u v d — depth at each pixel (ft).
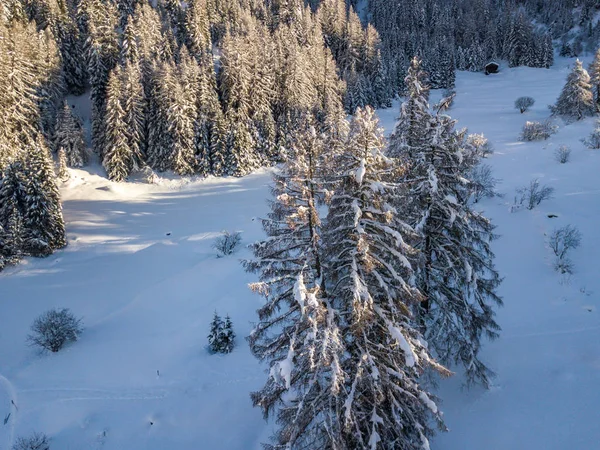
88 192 147.84
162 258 101.71
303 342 32.17
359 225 30.66
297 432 32.24
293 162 30.71
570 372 52.54
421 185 42.52
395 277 31.55
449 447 44.65
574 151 128.57
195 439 49.42
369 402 33.04
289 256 33.35
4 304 86.28
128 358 64.49
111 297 86.33
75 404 54.95
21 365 65.36
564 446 43.24
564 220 89.97
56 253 109.29
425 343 34.81
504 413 48.08
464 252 44.70
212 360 61.82
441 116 43.65
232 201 140.77
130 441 49.29
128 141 158.40
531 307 67.15
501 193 108.37
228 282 82.99
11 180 105.91
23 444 47.75
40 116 154.40
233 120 164.86
